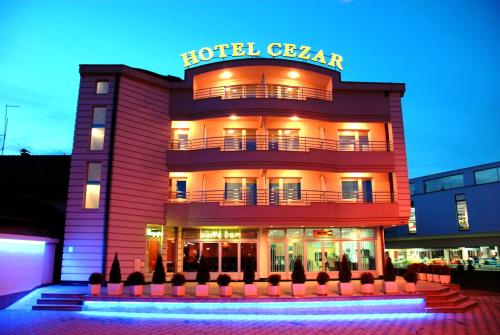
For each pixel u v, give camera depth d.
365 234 26.06
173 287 18.14
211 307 17.31
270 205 23.31
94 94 23.28
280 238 25.36
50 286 21.23
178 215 23.81
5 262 18.73
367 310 17.64
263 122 25.08
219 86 26.67
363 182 26.22
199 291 17.95
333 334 13.92
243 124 25.98
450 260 47.47
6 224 19.45
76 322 15.45
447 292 19.80
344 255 18.97
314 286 21.56
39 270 21.39
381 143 26.44
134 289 18.09
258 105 24.41
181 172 24.86
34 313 17.22
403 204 24.73
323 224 23.84
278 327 14.95
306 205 23.64
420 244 48.34
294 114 24.59
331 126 26.50
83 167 22.45
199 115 24.91
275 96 26.39
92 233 21.70
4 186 24.11
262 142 25.62
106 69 23.25
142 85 24.28
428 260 47.97
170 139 25.16
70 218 21.95
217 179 25.38
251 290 18.20
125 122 23.19
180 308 17.30
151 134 24.19
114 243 21.78
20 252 19.89
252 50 26.42
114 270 18.44
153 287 18.05
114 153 22.47
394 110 26.03
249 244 25.30
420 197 46.78
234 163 23.78
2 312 17.44
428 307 18.05
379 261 25.81
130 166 23.00
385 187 25.94
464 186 41.97
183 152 24.56
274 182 25.67
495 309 18.69
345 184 26.20
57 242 22.64
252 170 25.22
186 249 25.36
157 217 23.66
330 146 26.19
